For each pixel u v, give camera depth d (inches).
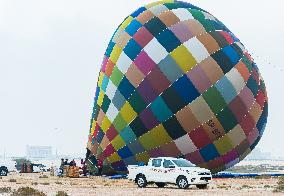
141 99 1759.4
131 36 1877.5
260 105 1892.2
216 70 1763.0
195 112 1727.4
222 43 1833.2
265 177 2112.5
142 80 1770.4
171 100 1728.6
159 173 1311.5
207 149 1770.4
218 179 1907.0
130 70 1804.9
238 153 1849.2
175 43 1792.6
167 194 1045.8
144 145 1772.9
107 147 1856.5
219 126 1752.0
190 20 1865.2
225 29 1941.4
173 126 1733.5
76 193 1083.3
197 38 1808.6
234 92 1774.1
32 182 1562.5
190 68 1750.7
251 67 1887.3
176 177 1280.8
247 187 1376.7
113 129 1830.7
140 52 1811.0
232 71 1791.3
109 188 1294.3
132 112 1776.6
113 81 1849.2
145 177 1337.4
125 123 1792.6
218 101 1744.6
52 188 1280.8
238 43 1919.3
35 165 2571.4
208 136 1749.5
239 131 1800.0
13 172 2539.4
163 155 1769.2
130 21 1955.0
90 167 1985.7
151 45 1804.9
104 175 1925.4
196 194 1047.6
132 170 1363.2
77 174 1964.8
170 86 1739.7
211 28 1867.6
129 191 1154.7
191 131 1738.4
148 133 1756.9
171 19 1866.4
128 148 1803.6
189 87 1733.5
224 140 1775.3
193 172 1268.5
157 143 1758.1
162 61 1765.5
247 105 1811.0
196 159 1779.0
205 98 1733.5
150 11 1931.6
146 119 1752.0
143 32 1852.9
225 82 1763.0
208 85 1743.4
